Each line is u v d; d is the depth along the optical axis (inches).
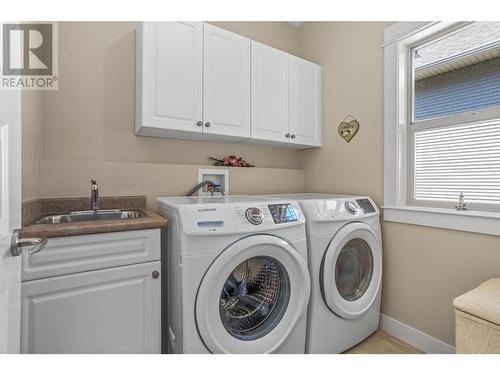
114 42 69.9
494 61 56.7
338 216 58.6
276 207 52.1
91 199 63.1
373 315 67.1
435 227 61.5
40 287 38.8
